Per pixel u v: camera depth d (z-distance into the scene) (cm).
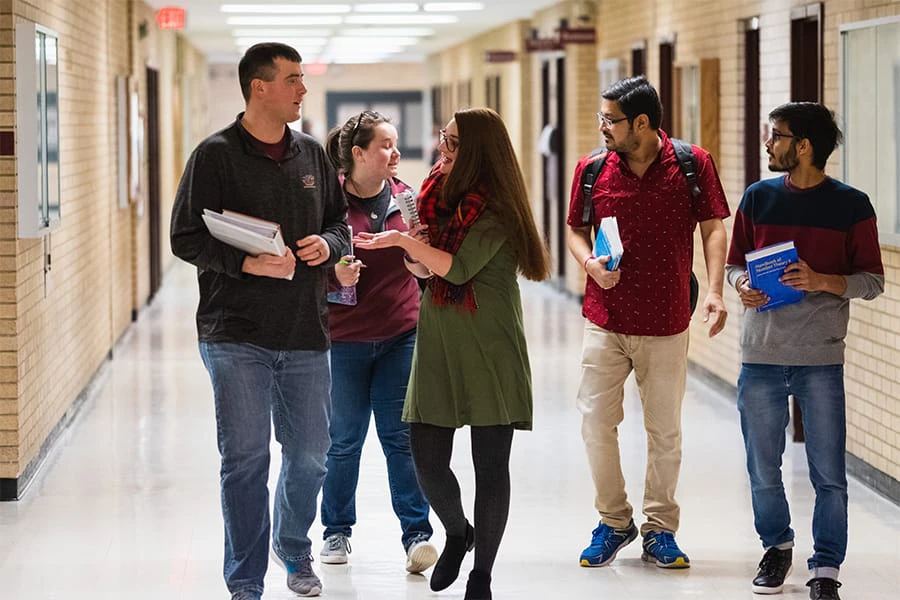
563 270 2320
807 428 693
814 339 684
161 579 744
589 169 750
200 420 1209
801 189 694
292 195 655
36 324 1004
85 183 1325
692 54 1523
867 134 977
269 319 647
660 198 730
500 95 2950
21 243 941
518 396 667
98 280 1435
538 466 1031
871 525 858
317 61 4825
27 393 962
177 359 1562
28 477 966
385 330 738
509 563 772
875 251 684
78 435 1145
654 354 740
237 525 647
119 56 1720
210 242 634
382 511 891
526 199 669
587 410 758
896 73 914
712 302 716
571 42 2073
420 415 670
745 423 708
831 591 687
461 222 654
